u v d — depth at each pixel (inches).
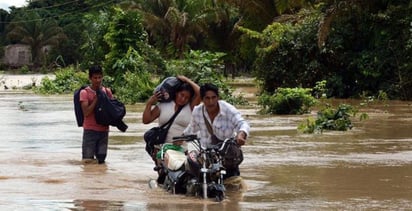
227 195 309.7
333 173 367.9
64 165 407.5
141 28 1348.4
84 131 421.1
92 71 420.8
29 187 330.3
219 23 2073.1
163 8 2233.0
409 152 450.0
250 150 467.8
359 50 1138.7
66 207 280.5
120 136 565.3
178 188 316.5
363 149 468.1
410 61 1056.8
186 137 318.7
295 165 398.0
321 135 563.5
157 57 1320.1
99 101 415.5
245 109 919.0
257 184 337.7
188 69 1060.5
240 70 2454.5
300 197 302.8
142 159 432.1
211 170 302.5
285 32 1179.3
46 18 3860.7
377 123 663.1
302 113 816.3
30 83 2096.5
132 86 1106.1
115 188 329.4
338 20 1130.7
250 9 1585.9
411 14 1064.8
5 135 584.4
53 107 973.8
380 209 275.6
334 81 1128.8
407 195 306.3
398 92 1063.6
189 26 2116.1
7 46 3705.7
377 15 1089.4
